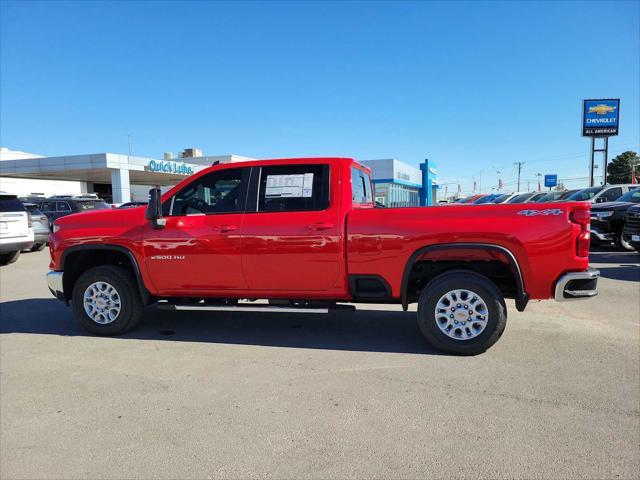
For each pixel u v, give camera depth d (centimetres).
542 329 571
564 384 406
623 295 761
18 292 864
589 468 284
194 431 334
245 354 496
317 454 303
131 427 342
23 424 350
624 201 1317
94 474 287
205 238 522
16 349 523
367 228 484
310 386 409
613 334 549
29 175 3928
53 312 699
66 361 482
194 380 427
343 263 493
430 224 470
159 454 306
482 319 470
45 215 1667
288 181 518
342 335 560
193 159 4738
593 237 1321
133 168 3394
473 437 320
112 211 572
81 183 5044
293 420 348
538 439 317
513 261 456
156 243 537
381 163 3975
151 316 665
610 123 2788
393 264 480
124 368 460
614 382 409
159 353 504
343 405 371
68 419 356
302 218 501
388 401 377
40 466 297
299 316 656
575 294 454
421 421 343
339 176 506
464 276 471
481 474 279
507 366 449
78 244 560
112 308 563
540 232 452
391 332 570
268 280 516
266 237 506
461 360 468
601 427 332
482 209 467
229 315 666
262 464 293
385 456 299
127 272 564
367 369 447
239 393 397
